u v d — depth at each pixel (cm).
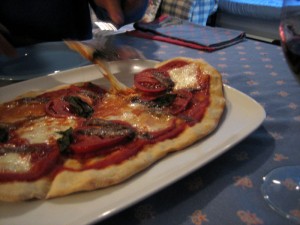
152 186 24
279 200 24
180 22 80
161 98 38
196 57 60
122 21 66
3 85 47
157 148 30
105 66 48
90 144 29
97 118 35
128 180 27
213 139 33
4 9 77
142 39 70
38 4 78
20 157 29
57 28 80
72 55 55
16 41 69
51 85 45
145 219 23
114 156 29
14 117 36
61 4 80
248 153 31
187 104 38
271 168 29
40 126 34
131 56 55
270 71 53
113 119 35
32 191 25
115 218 23
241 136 31
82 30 86
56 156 29
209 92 40
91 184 25
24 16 77
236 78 50
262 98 43
